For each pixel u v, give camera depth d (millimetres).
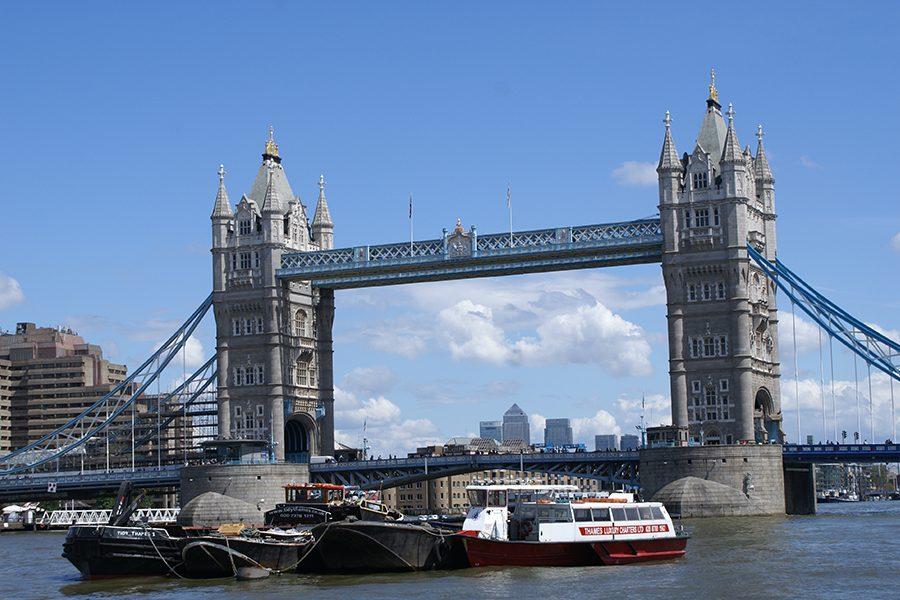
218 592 99375
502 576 102250
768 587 92938
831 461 180500
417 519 123250
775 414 190875
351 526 106688
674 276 184250
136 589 104250
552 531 107875
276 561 110750
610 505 109625
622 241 187750
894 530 140750
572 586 95500
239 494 194375
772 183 195500
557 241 191375
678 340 183500
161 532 112188
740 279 181625
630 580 98062
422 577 103500
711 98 190375
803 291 183375
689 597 89250
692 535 135625
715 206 183625
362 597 92688
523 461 192625
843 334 180875
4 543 172875
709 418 181750
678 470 174000
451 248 196875
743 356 180750
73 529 113562
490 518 110000
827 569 102250
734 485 171500
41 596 101812
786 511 185250
